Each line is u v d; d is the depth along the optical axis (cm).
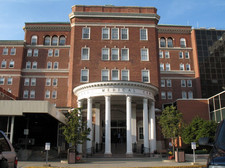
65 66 6147
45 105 2644
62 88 6050
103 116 4319
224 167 594
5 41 6159
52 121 3762
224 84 6931
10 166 773
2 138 794
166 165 2308
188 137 3628
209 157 661
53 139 3859
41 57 6197
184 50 7056
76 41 4516
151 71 4466
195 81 6956
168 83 6881
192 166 2253
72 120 2730
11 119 2675
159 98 4366
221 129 716
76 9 4678
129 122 3306
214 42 7262
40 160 2784
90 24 4609
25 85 6047
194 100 4422
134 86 3456
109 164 2425
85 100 3806
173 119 2802
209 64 7044
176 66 6962
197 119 3825
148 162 2633
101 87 3428
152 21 4706
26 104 2636
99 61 4450
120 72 4422
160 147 4016
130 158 3084
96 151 3694
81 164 2423
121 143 4194
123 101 3978
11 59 6112
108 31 4609
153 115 3722
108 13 4634
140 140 4191
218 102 4084
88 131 2797
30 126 3994
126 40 4581
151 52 4559
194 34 7288
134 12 4716
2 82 5981
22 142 3822
